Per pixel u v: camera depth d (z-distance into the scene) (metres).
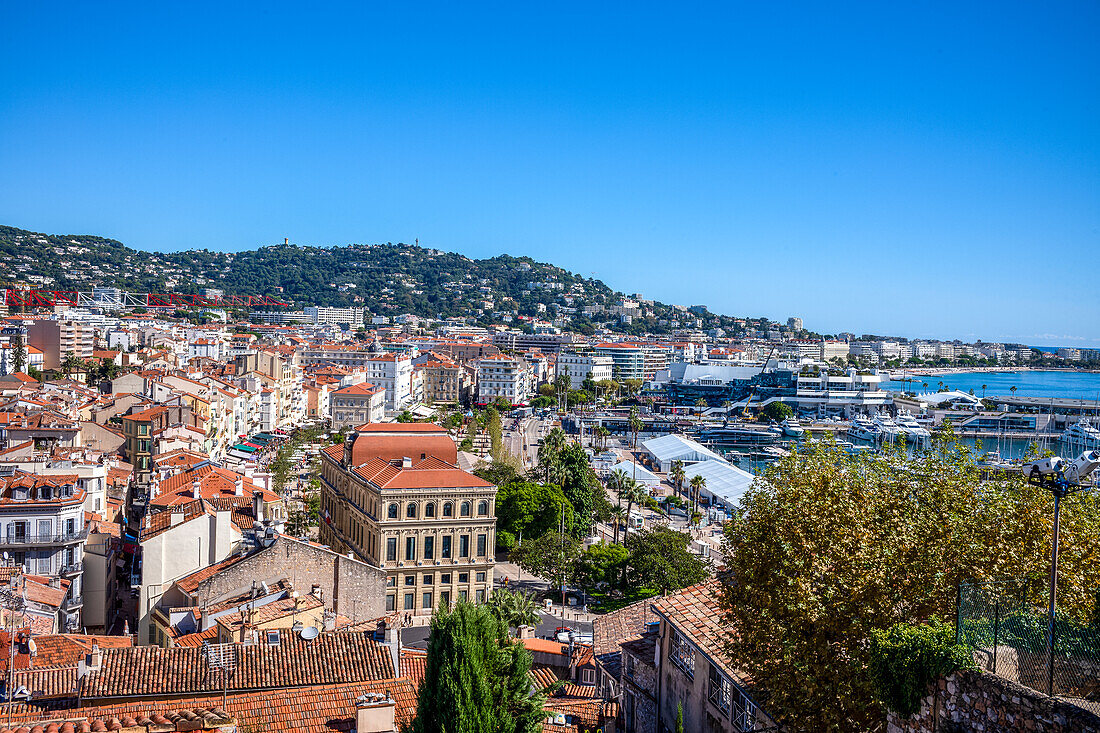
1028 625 33.59
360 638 63.62
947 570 45.06
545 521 166.00
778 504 54.16
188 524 99.19
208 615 80.38
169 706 52.56
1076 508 48.12
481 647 43.06
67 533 106.69
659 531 153.25
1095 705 30.42
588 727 59.47
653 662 64.69
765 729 49.16
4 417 164.75
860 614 44.50
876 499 52.25
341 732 50.84
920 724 36.59
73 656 64.44
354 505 138.00
